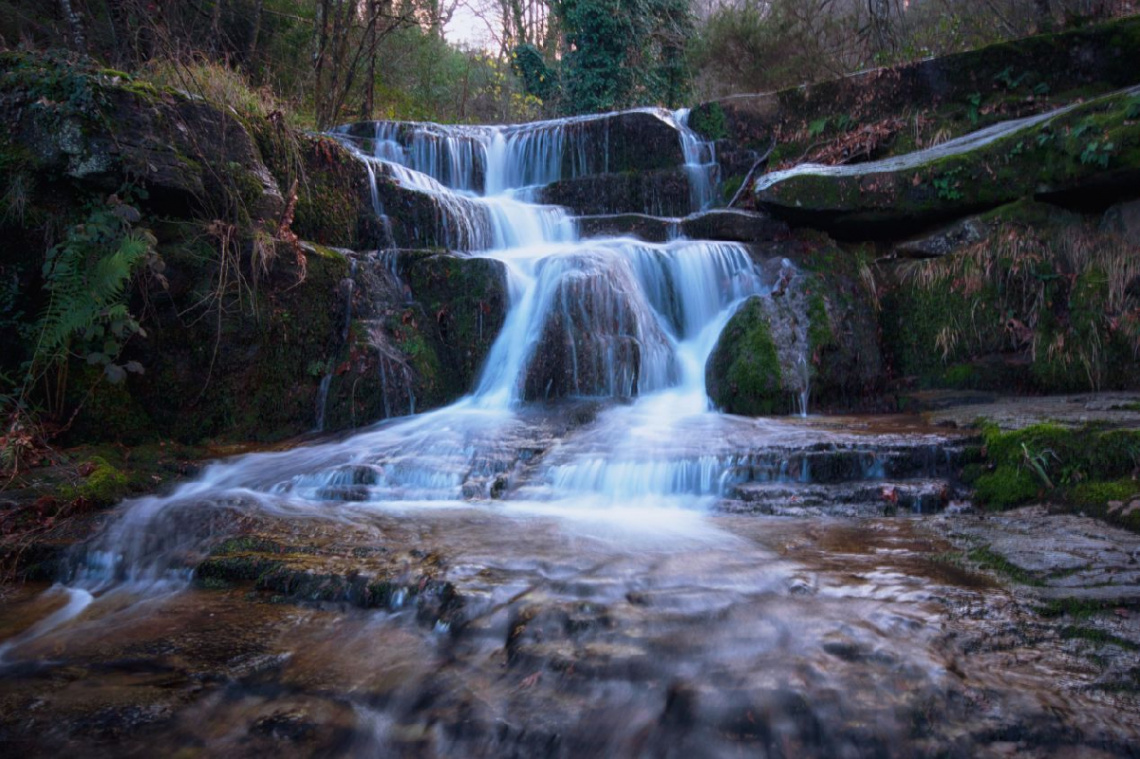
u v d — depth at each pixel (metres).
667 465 5.16
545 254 8.43
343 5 13.84
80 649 3.23
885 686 2.54
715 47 14.17
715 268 8.11
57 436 5.97
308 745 2.50
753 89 13.93
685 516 4.64
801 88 10.49
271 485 5.46
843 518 4.47
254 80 11.66
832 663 2.70
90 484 5.10
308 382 7.16
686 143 10.67
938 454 4.95
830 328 7.17
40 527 4.63
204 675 2.94
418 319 7.66
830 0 13.99
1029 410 5.82
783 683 2.58
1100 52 8.83
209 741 2.53
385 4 13.48
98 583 4.15
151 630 3.39
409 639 3.19
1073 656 2.69
